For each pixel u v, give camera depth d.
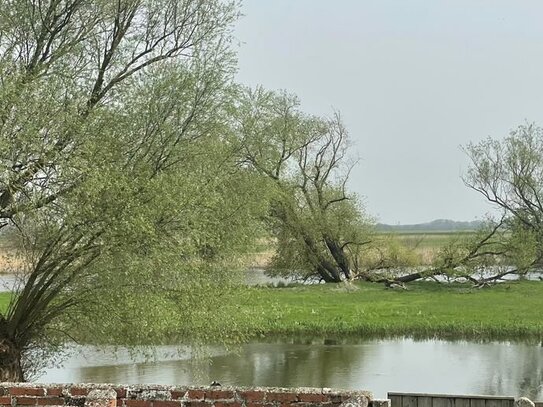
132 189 15.37
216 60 18.03
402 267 54.88
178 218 16.12
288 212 50.03
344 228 52.97
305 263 53.31
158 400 7.38
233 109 18.48
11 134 14.05
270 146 32.69
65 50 16.38
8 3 15.87
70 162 14.30
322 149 51.44
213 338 19.09
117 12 17.33
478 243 52.47
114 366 25.17
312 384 23.08
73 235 15.26
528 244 51.19
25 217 14.53
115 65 17.30
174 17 18.22
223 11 18.41
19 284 16.70
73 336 17.84
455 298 44.22
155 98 16.66
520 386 22.91
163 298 16.58
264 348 29.42
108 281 15.81
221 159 19.00
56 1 16.38
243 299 19.97
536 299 43.44
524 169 53.34
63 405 7.25
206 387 7.43
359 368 25.67
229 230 19.20
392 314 36.62
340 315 36.06
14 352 16.34
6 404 7.43
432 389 22.44
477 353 28.59
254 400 7.33
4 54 15.55
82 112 15.71
